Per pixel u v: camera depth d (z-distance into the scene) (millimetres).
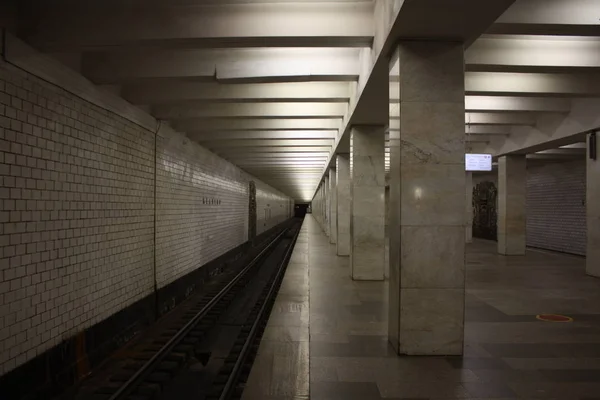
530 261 12227
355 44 4590
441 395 3379
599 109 8469
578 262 11992
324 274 9672
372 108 6582
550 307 6449
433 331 4285
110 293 5766
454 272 4281
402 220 4266
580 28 4012
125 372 4996
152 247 7324
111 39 4137
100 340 5430
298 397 3312
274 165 17000
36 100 4242
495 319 5727
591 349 4492
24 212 4039
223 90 6559
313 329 5230
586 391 3447
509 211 13719
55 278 4520
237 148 12227
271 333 5020
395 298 4461
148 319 7047
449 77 4242
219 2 4098
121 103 6078
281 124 9266
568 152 12742
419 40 4215
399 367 3971
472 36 4133
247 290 10781
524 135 11344
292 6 4234
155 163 7500
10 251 3846
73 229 4875
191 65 5328
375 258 8922
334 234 17328
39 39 4098
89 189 5246
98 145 5480
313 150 12898
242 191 17562
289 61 5465
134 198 6609
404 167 4258
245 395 3355
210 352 6008
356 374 3807
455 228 4277
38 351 4219
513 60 5219
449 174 4258
